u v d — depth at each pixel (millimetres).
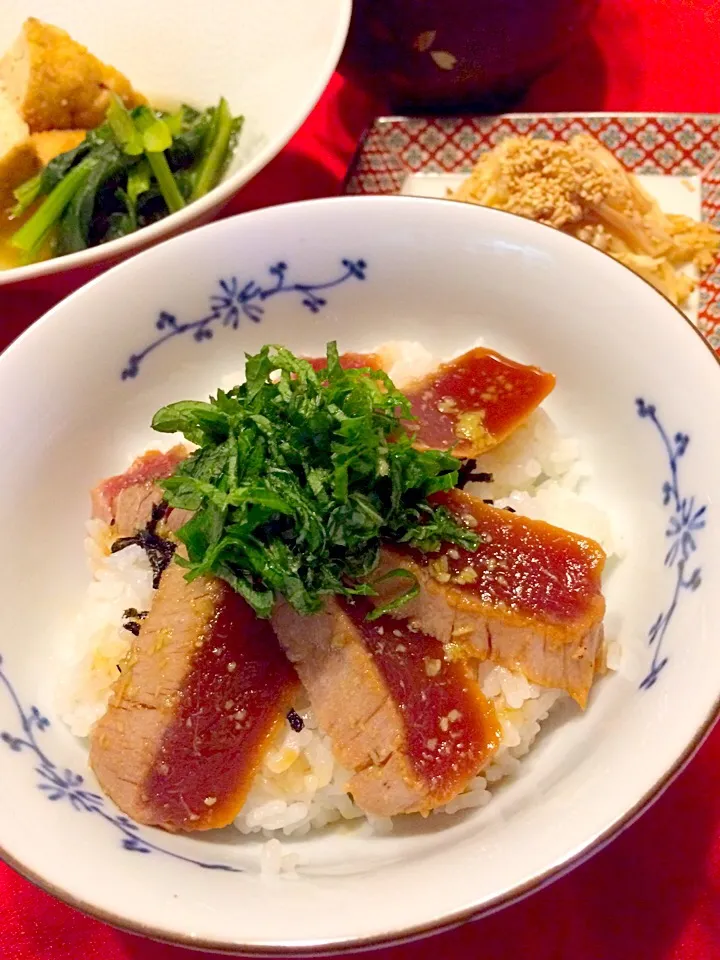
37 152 369
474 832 214
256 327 304
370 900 186
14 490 264
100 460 292
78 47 377
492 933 231
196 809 224
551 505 271
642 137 371
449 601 233
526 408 273
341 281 299
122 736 225
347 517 230
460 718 227
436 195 379
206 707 227
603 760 203
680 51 410
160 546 268
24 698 240
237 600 236
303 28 369
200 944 180
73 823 210
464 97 383
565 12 343
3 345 349
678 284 342
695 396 238
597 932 229
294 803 238
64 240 364
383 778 219
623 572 255
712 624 203
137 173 369
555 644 228
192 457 253
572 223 353
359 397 246
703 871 235
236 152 390
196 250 289
